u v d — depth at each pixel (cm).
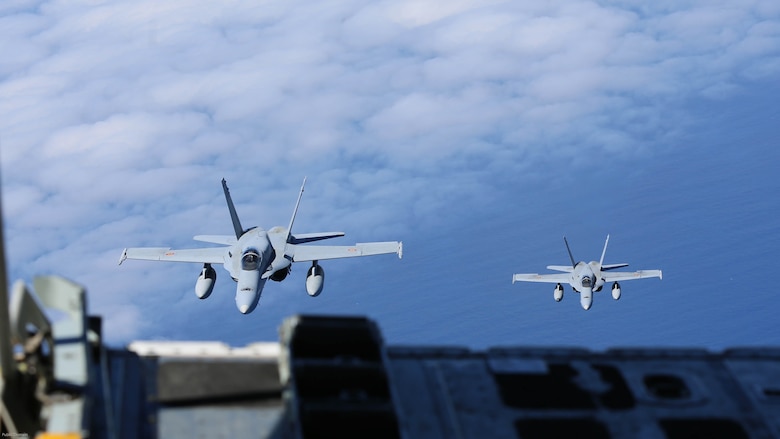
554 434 1573
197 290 7438
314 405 1484
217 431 1538
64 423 1424
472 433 1568
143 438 1523
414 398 1638
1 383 1430
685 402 1659
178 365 1698
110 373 1662
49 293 1534
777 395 1677
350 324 1653
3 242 1309
